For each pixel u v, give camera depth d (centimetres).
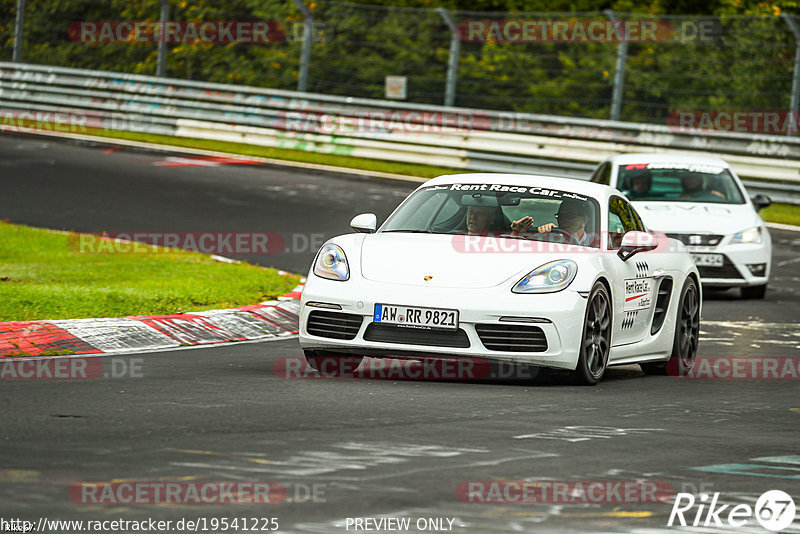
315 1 10794
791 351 3741
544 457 2009
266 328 3750
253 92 9756
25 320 3406
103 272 4584
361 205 7244
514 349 2797
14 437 2031
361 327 2838
